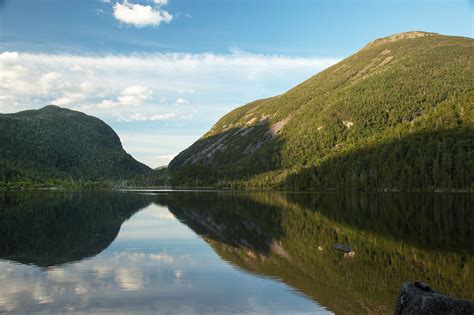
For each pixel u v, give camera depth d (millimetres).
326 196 145375
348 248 41344
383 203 105812
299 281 29094
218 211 88438
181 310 22953
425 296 14164
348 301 24578
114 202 120750
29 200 128375
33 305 23516
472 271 31984
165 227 60219
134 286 27594
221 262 35438
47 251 40188
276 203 113062
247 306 23688
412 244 44531
